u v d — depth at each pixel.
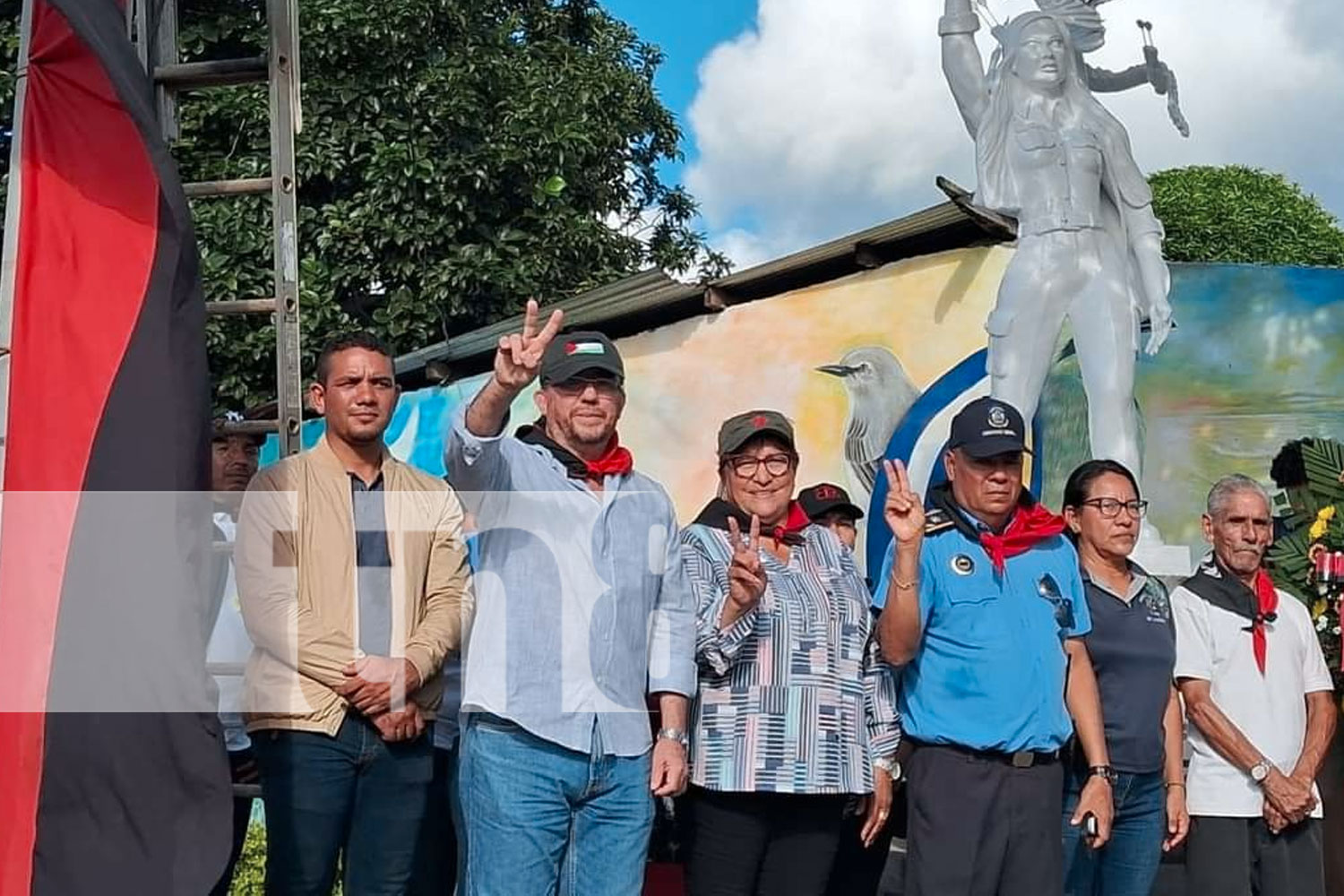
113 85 3.01
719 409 8.95
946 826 3.88
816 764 3.84
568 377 3.68
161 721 2.96
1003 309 7.71
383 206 12.42
